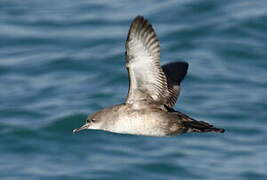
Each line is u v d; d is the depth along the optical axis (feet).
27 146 70.95
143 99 37.68
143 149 69.62
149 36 35.35
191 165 67.05
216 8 93.66
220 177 65.36
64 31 91.45
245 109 75.25
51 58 85.30
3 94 78.95
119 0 98.63
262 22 89.86
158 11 93.91
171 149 69.41
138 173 66.33
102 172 66.64
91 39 88.89
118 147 70.13
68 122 73.77
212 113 74.69
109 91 79.00
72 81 81.15
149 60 36.01
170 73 41.06
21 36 90.94
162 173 66.33
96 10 96.27
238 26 89.35
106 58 84.33
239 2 95.30
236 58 84.33
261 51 85.10
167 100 39.63
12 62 85.20
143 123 37.73
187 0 95.40
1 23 94.58
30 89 79.71
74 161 68.69
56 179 66.03
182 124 37.55
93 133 72.38
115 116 38.14
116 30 90.43
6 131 72.54
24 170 67.56
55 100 77.71
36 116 74.90
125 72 81.66
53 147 70.95
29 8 98.63
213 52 85.35
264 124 73.00
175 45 86.63
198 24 90.43
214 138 71.31
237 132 72.02
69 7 97.91
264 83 79.82
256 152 68.95
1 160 69.31
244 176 65.51
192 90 78.54
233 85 79.46
